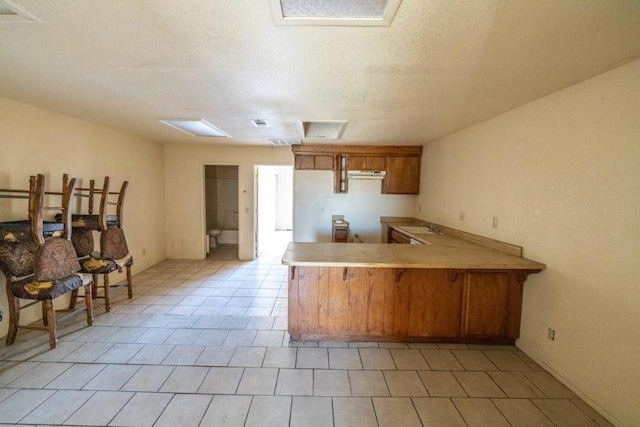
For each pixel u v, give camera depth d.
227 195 7.36
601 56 1.68
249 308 3.48
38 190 2.41
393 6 1.26
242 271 4.98
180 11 1.32
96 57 1.81
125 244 3.60
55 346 2.55
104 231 3.35
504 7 1.25
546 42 1.54
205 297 3.81
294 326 2.71
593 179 1.97
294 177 5.35
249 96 2.52
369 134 4.08
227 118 3.32
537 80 2.04
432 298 2.71
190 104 2.78
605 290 1.89
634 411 1.72
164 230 5.57
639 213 1.70
